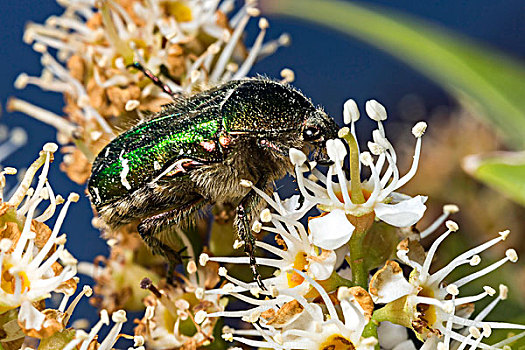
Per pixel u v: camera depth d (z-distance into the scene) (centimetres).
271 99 14
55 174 17
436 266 15
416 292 13
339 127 14
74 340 13
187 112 14
